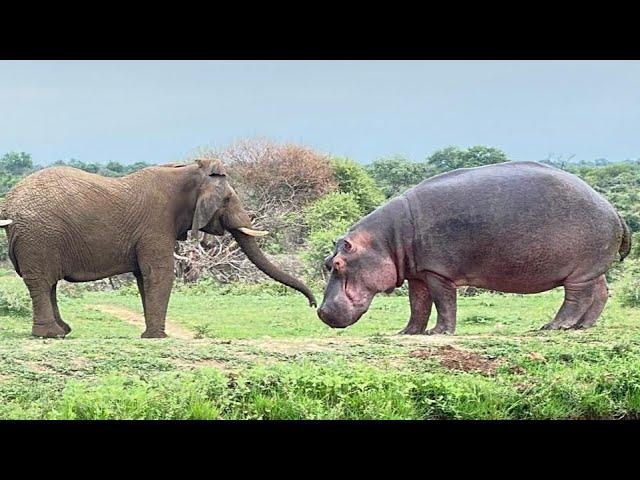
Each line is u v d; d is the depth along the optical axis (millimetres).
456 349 12008
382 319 19844
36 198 13984
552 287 13656
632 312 18891
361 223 13844
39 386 10477
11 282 26125
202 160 15211
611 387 11219
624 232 14070
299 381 10711
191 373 10781
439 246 13461
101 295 26984
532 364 11695
